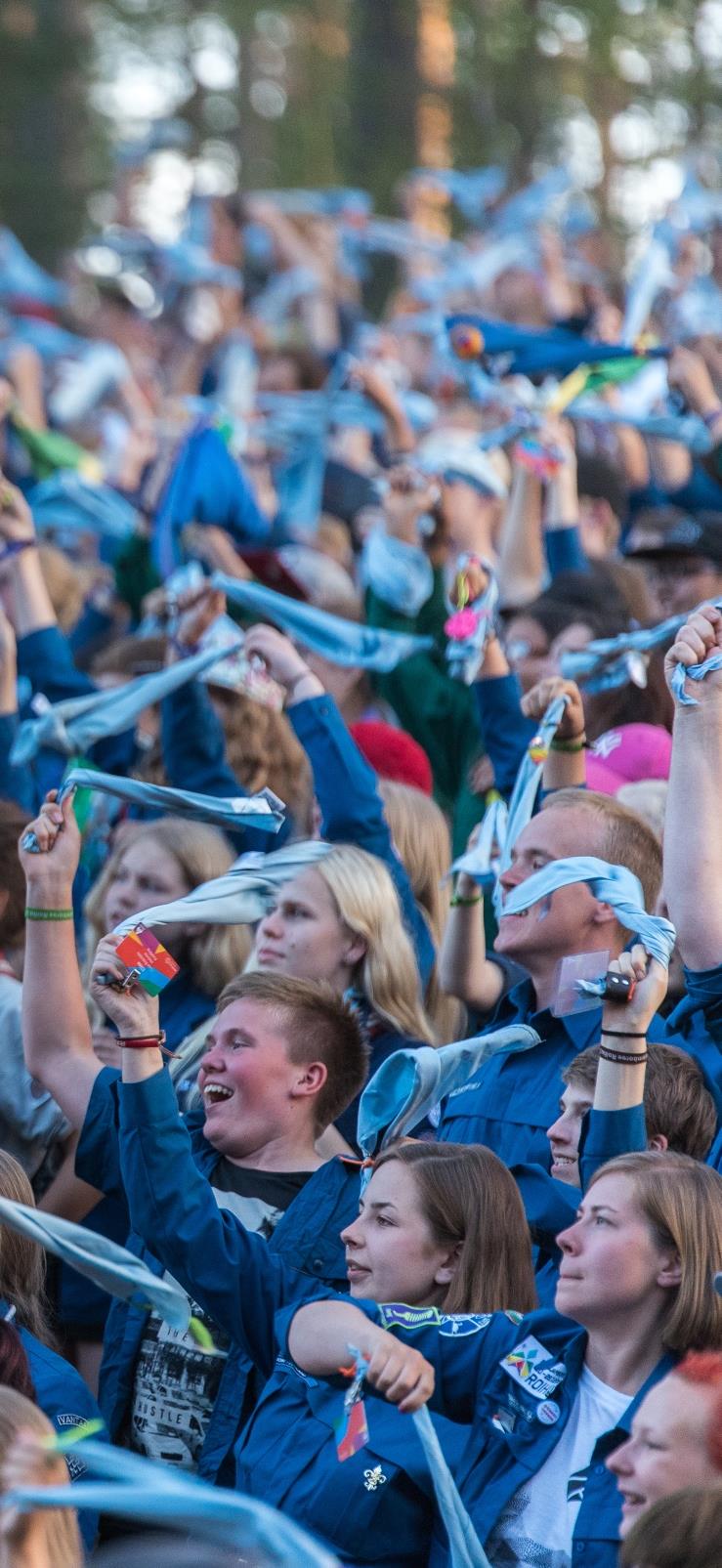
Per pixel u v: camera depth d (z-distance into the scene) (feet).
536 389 68.44
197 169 195.93
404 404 93.30
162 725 55.16
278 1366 34.47
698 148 139.74
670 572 61.93
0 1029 47.37
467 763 63.93
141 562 78.79
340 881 44.55
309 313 116.57
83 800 59.21
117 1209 46.65
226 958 49.16
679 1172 31.58
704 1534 23.86
